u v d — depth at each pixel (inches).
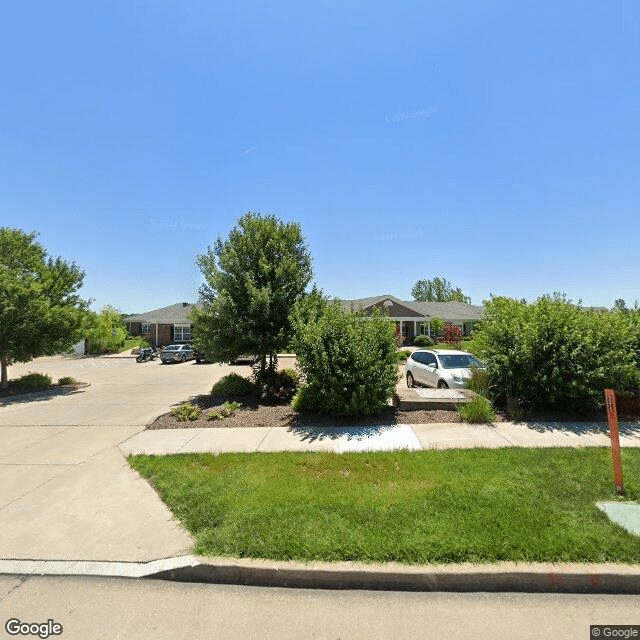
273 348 396.5
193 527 150.2
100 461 232.2
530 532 135.0
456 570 118.6
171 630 102.8
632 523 140.5
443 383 412.5
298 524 145.6
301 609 110.3
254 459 223.6
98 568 128.8
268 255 410.0
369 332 316.8
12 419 353.4
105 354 1387.8
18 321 512.7
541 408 323.9
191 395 484.4
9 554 136.6
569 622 103.5
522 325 318.0
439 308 1903.3
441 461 208.8
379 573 119.5
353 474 195.9
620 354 288.7
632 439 246.2
